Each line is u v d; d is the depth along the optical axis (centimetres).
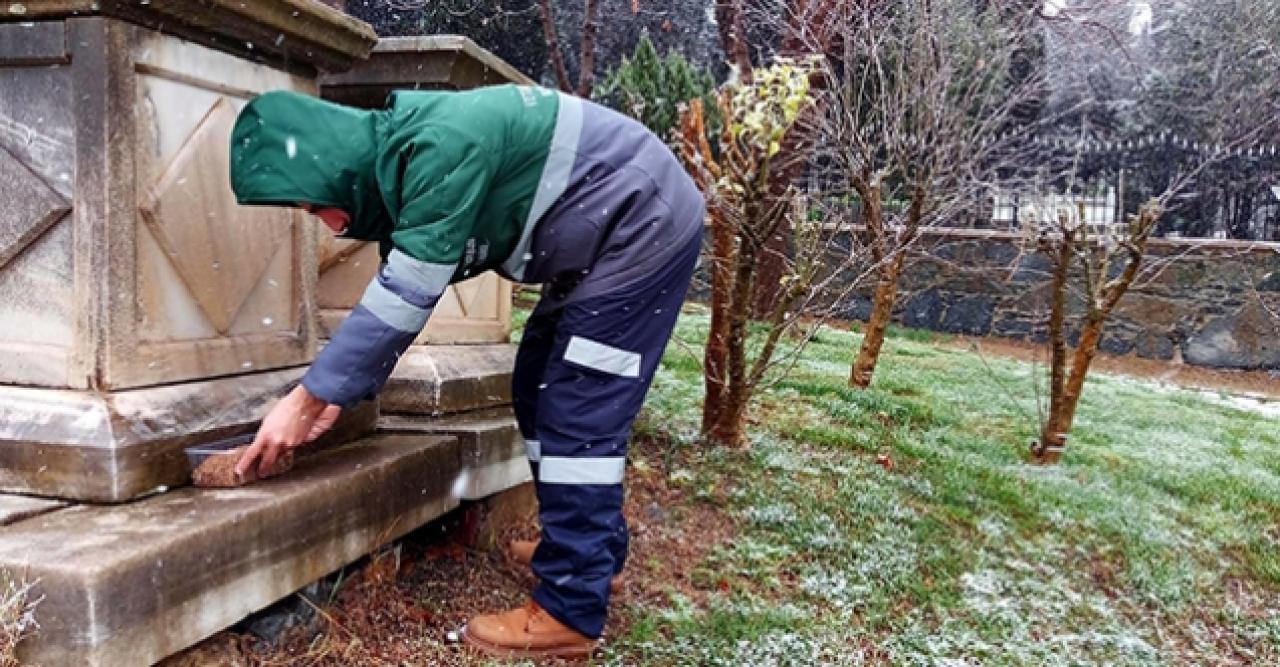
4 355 184
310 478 197
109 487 170
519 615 218
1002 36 794
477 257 204
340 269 296
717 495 346
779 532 324
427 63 285
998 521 363
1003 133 1045
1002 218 1048
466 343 313
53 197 177
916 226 529
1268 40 1498
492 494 273
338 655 197
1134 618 309
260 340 220
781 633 252
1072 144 1182
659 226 205
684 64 1197
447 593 240
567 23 1415
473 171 182
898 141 559
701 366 405
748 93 350
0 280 184
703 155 381
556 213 202
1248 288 975
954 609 288
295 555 184
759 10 791
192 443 189
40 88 177
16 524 160
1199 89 1541
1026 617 291
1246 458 516
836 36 649
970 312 1039
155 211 185
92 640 140
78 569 139
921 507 365
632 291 204
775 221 351
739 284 367
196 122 197
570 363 205
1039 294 1005
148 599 149
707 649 236
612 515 212
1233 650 299
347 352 179
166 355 191
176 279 194
